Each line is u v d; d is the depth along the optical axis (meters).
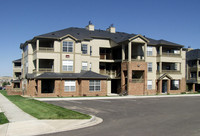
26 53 44.00
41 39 36.97
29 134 11.15
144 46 41.50
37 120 14.37
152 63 44.75
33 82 35.81
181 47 47.22
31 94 35.78
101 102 26.78
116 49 47.12
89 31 46.75
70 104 24.34
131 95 39.78
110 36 46.06
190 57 57.75
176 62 46.62
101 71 46.06
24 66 46.94
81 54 40.09
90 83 37.50
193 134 11.20
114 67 46.88
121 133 11.34
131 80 40.03
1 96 35.62
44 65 40.31
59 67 37.44
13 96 35.91
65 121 14.09
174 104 25.36
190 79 56.97
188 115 17.34
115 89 46.91
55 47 37.34
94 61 43.31
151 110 20.09
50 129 12.14
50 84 39.41
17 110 18.83
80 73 38.69
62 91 35.84
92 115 16.89
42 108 19.84
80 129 12.27
